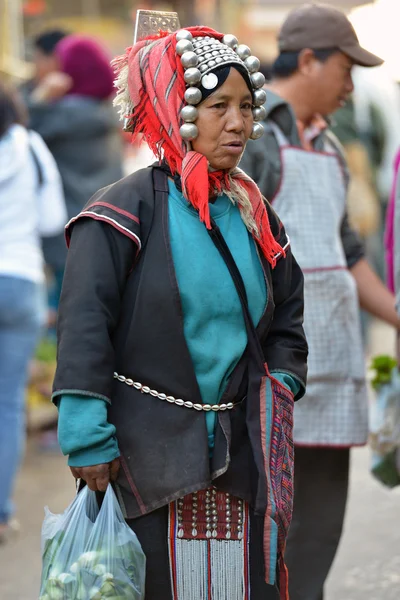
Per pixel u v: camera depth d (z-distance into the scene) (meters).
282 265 6.34
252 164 8.07
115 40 33.88
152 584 5.95
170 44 5.88
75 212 15.66
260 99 6.07
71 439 5.68
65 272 5.89
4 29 18.02
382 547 10.94
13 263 11.40
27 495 13.08
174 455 5.84
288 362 6.32
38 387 15.80
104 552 5.77
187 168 5.79
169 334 5.82
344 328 8.42
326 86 8.41
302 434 8.32
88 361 5.68
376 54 8.48
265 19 33.69
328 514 8.62
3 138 11.39
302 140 8.46
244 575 6.03
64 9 34.22
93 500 5.99
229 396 5.97
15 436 11.61
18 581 10.21
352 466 14.09
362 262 9.09
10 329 11.54
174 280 5.81
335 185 8.65
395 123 18.72
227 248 5.95
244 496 5.98
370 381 9.38
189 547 5.98
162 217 5.90
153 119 5.94
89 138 15.68
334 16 8.37
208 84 5.80
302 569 8.58
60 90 15.71
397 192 8.60
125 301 5.89
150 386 5.89
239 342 5.98
